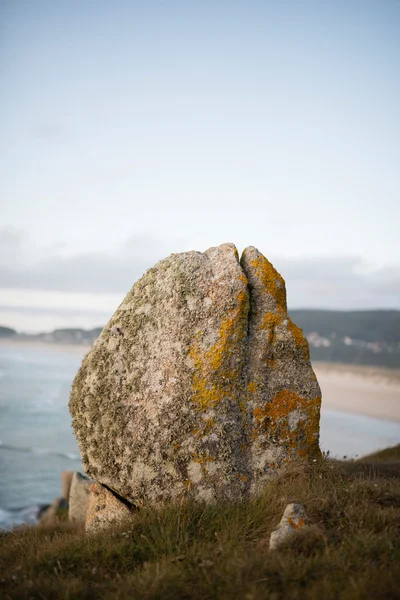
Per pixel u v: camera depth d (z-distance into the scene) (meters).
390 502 5.82
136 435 6.86
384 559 4.40
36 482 35.69
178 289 7.18
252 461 6.65
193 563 4.84
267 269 7.41
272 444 6.73
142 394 6.97
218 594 4.11
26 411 73.75
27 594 4.50
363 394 101.50
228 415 6.66
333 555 4.46
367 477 7.22
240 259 7.64
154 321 7.23
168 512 6.06
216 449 6.54
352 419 66.62
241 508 6.21
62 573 4.98
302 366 7.05
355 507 5.52
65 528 9.34
